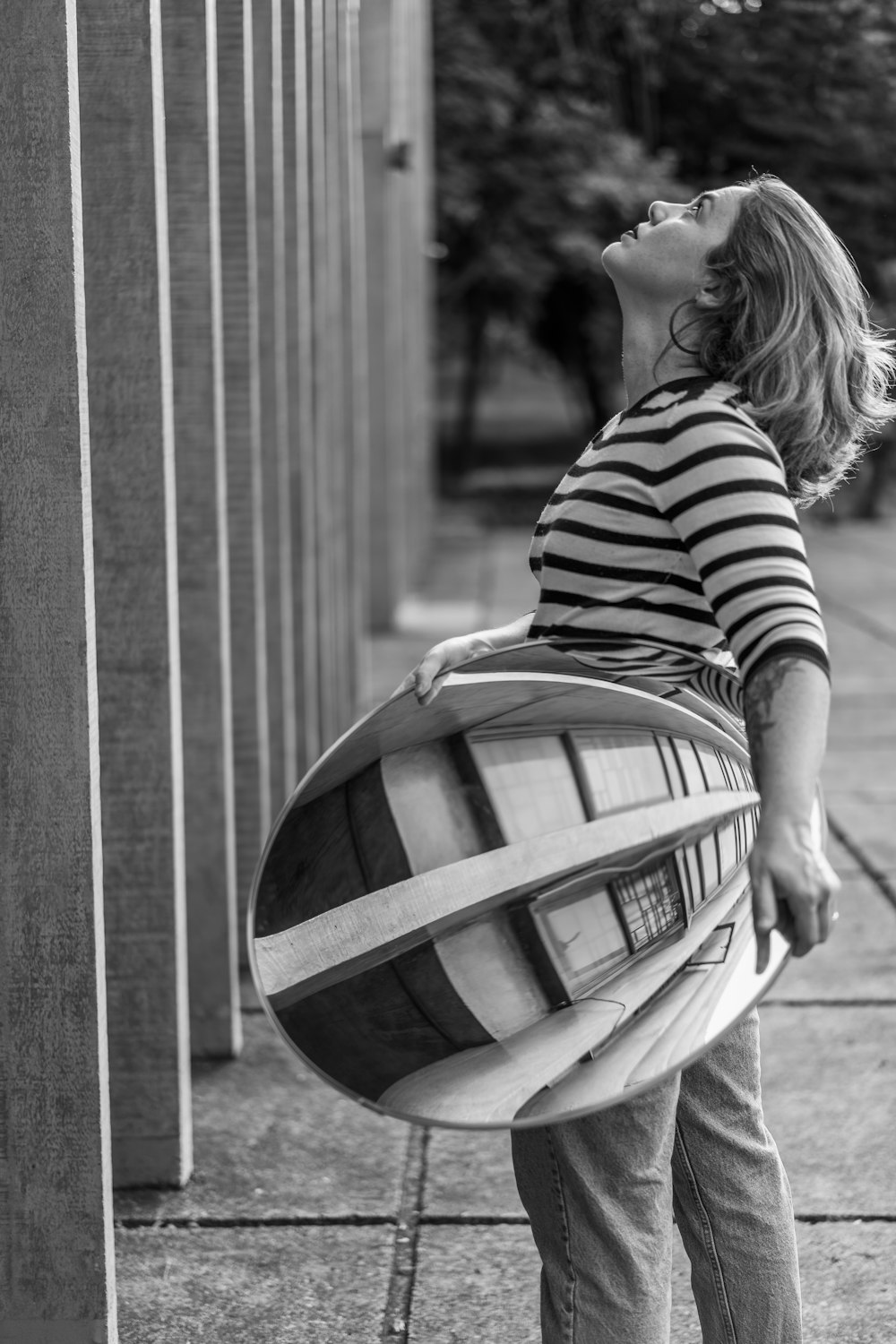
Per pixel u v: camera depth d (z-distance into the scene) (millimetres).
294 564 5582
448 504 25250
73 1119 2504
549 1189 2006
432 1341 2764
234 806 4742
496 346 32188
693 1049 1717
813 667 1664
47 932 2465
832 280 1943
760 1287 2162
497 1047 1794
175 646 3318
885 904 5449
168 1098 3387
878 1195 3303
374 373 11438
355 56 8242
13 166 2324
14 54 2295
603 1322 1970
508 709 1873
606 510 1893
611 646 1924
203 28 3658
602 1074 1747
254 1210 3307
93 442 3193
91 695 2449
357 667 8039
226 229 4324
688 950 1780
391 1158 3572
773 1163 2180
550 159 13781
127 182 3115
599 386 23750
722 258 1945
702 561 1769
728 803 1827
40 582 2398
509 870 1847
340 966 1840
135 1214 3287
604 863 1831
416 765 1875
